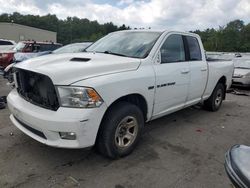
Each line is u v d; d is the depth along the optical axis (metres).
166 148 4.02
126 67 3.55
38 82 3.19
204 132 4.84
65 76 3.00
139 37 4.38
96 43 4.84
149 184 3.04
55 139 3.01
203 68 5.18
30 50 12.74
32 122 3.12
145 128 4.87
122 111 3.36
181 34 4.70
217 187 3.06
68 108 2.95
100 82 3.08
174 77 4.27
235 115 6.18
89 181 3.04
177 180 3.16
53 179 3.04
